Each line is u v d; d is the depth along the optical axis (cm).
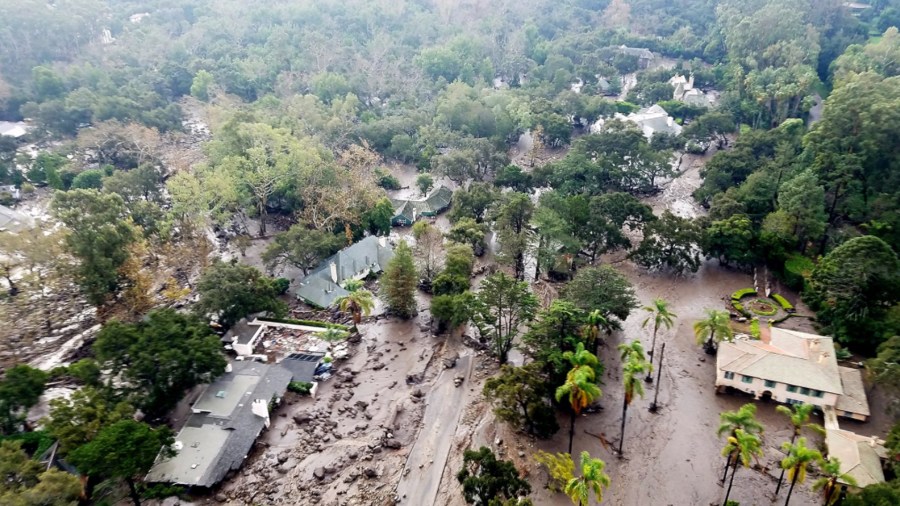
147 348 8581
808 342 9706
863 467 7238
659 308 9238
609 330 10406
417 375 10081
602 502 7656
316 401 9525
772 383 9138
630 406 9362
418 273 12719
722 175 15975
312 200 15212
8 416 8044
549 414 8262
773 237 12762
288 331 11381
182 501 7575
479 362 10488
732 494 7738
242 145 16412
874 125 12731
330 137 19912
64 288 11888
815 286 11250
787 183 13275
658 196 17625
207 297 10562
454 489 7838
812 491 7438
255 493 7775
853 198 13275
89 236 10650
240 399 9019
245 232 15912
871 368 8725
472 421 9069
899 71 19512
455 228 14250
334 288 12625
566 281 13200
